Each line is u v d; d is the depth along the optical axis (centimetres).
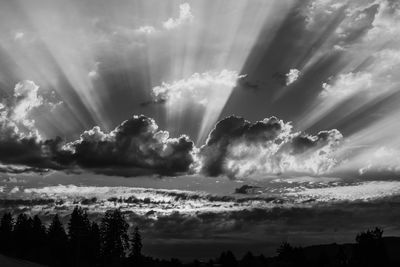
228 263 14512
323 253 12725
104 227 10150
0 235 10125
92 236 10038
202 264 15362
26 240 10081
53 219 10494
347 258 12031
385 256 10812
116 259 10050
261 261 13950
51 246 10050
